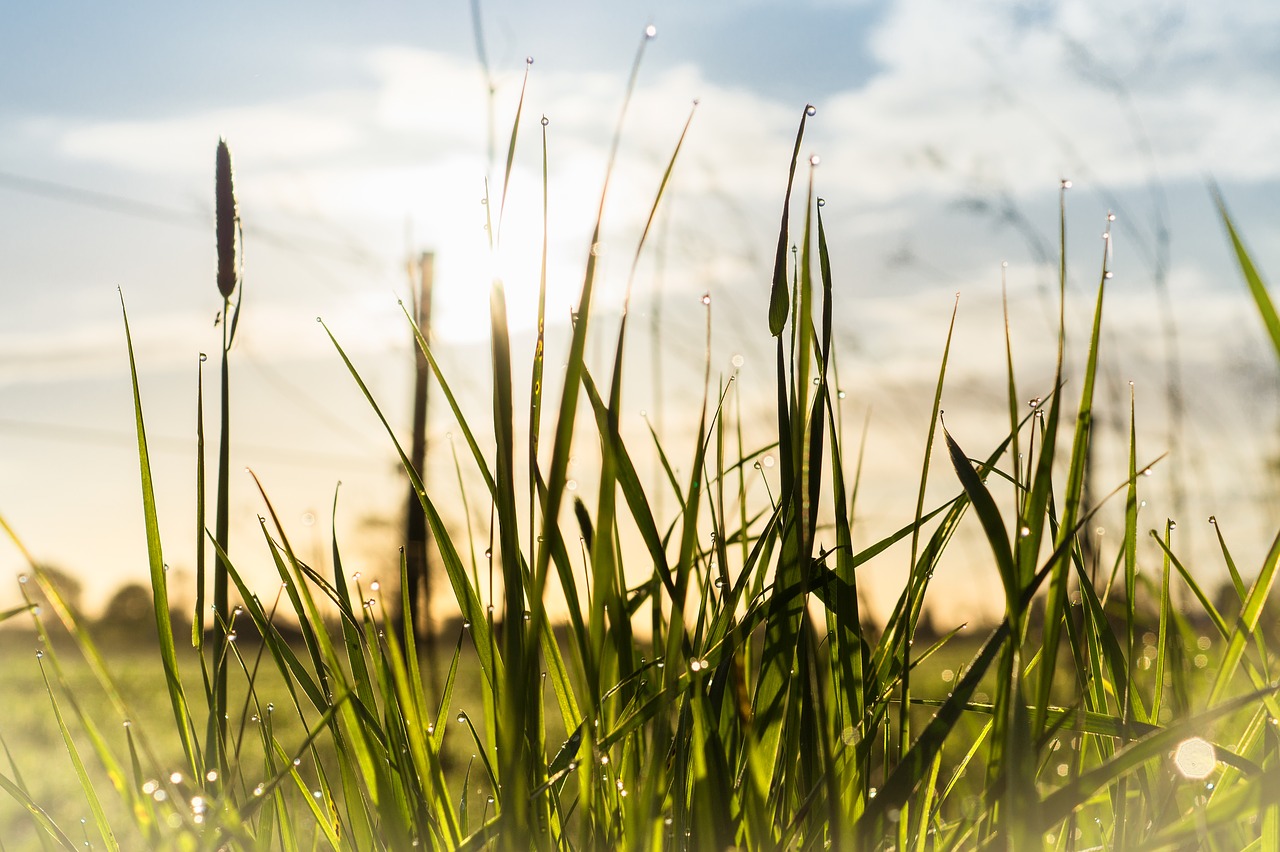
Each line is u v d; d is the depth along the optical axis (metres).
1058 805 0.62
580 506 0.69
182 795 0.70
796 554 0.70
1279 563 0.66
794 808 0.70
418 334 0.71
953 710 0.65
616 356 0.65
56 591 0.66
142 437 0.71
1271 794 0.62
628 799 0.68
